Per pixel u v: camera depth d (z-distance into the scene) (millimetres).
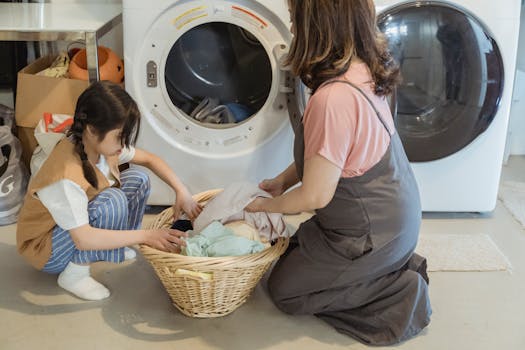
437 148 2105
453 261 1931
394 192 1485
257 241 1629
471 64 2016
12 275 1800
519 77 2740
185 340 1537
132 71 1992
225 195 1663
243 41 2035
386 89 1435
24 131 2209
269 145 2104
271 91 2033
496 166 2170
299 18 1363
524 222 2219
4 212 2086
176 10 1928
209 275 1470
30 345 1497
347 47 1354
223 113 2117
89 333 1552
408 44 1987
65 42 2604
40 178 1514
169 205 2234
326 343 1550
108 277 1808
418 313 1569
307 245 1594
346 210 1502
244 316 1644
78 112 1462
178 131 2076
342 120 1369
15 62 2555
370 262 1521
